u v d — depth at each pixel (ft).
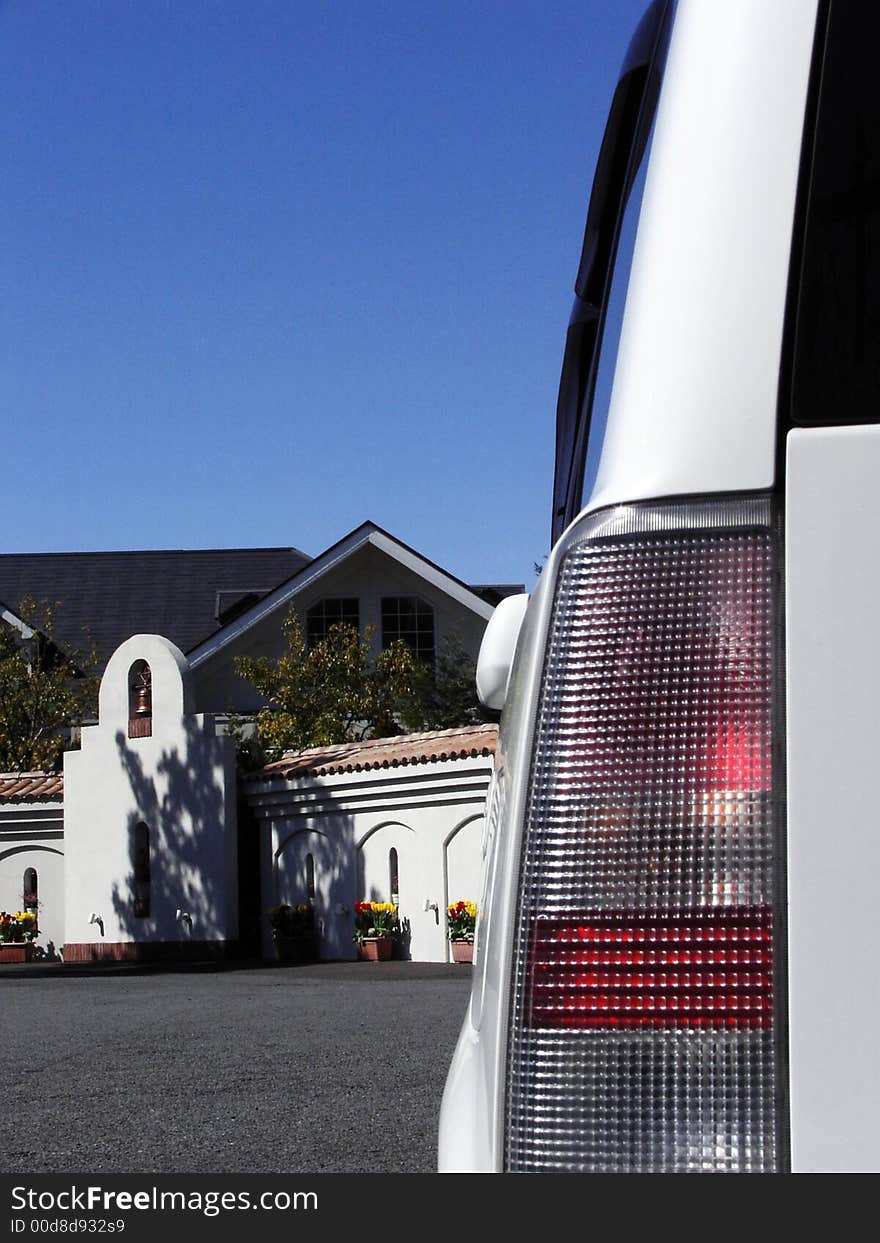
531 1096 4.95
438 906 66.08
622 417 5.38
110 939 77.77
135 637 78.69
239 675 101.35
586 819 5.06
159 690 77.51
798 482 5.03
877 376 5.10
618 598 5.18
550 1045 4.96
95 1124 22.04
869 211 5.22
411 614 105.09
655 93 6.33
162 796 76.84
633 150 7.41
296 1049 31.09
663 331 5.32
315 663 95.66
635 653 5.12
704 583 5.11
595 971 4.95
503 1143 5.01
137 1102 24.14
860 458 5.01
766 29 5.42
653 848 4.98
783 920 4.83
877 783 4.82
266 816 75.92
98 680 97.96
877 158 5.25
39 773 87.51
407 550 103.30
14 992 54.44
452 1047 30.40
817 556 4.97
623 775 5.05
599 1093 4.88
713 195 5.33
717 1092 4.79
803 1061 4.72
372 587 104.99
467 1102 5.76
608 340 7.59
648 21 7.38
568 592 5.26
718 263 5.27
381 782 69.00
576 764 5.10
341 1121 21.70
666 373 5.27
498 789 6.21
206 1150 19.65
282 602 103.04
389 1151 19.16
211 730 75.97
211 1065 28.78
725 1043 4.81
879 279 5.16
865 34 5.36
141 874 77.25
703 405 5.20
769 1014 4.79
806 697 4.90
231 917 74.59
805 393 5.14
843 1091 4.69
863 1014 4.71
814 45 5.37
